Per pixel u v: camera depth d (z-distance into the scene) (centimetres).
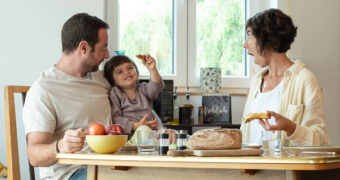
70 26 203
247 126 226
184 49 336
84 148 182
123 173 136
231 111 332
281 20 210
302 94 205
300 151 128
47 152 168
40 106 187
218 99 315
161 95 294
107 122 209
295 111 202
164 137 134
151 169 133
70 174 184
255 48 217
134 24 329
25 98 199
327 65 339
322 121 199
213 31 343
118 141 138
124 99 230
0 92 283
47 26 288
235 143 131
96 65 210
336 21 340
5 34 285
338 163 115
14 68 285
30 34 287
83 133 141
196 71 340
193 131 324
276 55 218
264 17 212
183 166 118
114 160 127
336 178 139
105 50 211
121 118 223
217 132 132
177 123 308
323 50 338
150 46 332
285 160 110
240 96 337
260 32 212
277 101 214
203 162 117
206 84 326
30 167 201
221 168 121
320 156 118
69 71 205
